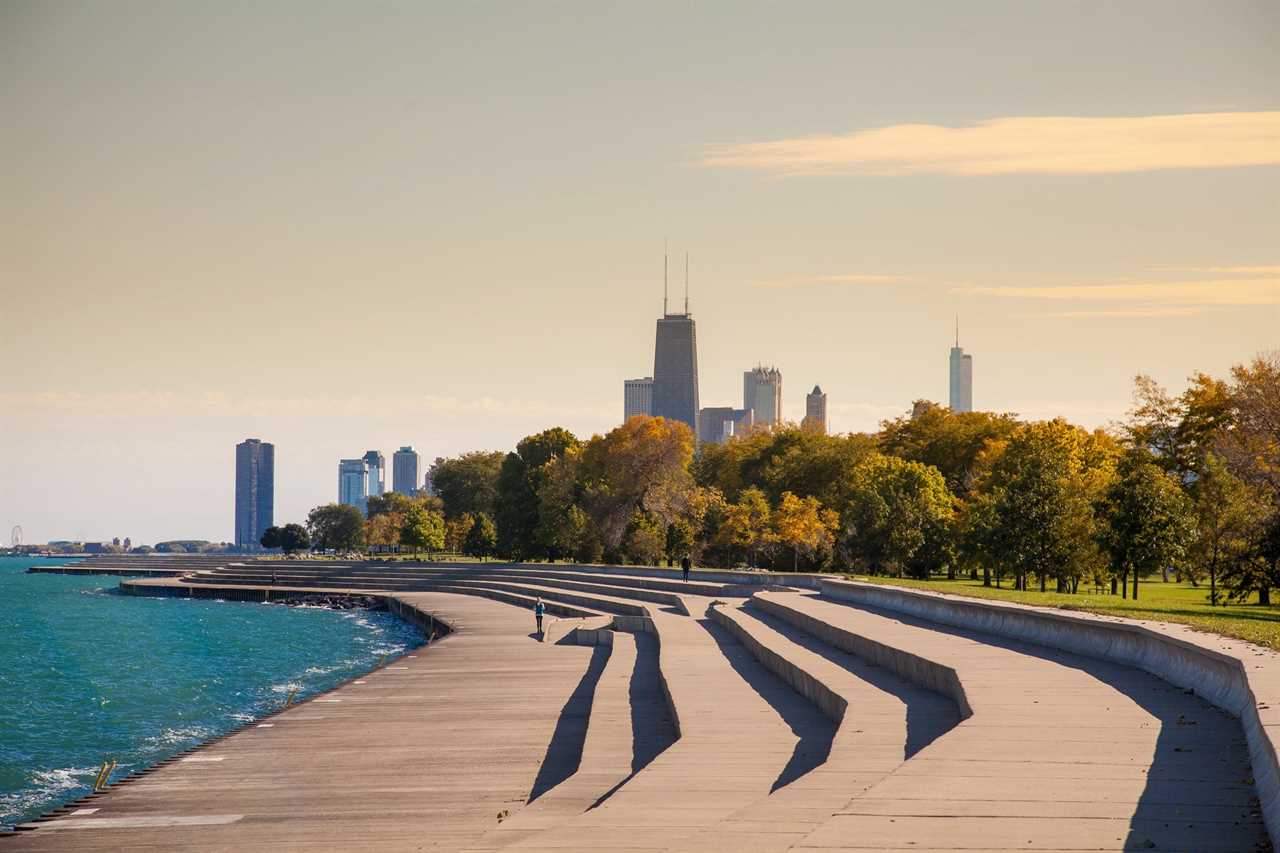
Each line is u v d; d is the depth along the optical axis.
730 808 26.09
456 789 41.97
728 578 142.00
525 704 64.31
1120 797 22.05
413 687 72.31
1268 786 21.36
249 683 105.31
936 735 32.03
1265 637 36.81
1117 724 29.42
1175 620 45.84
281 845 33.75
